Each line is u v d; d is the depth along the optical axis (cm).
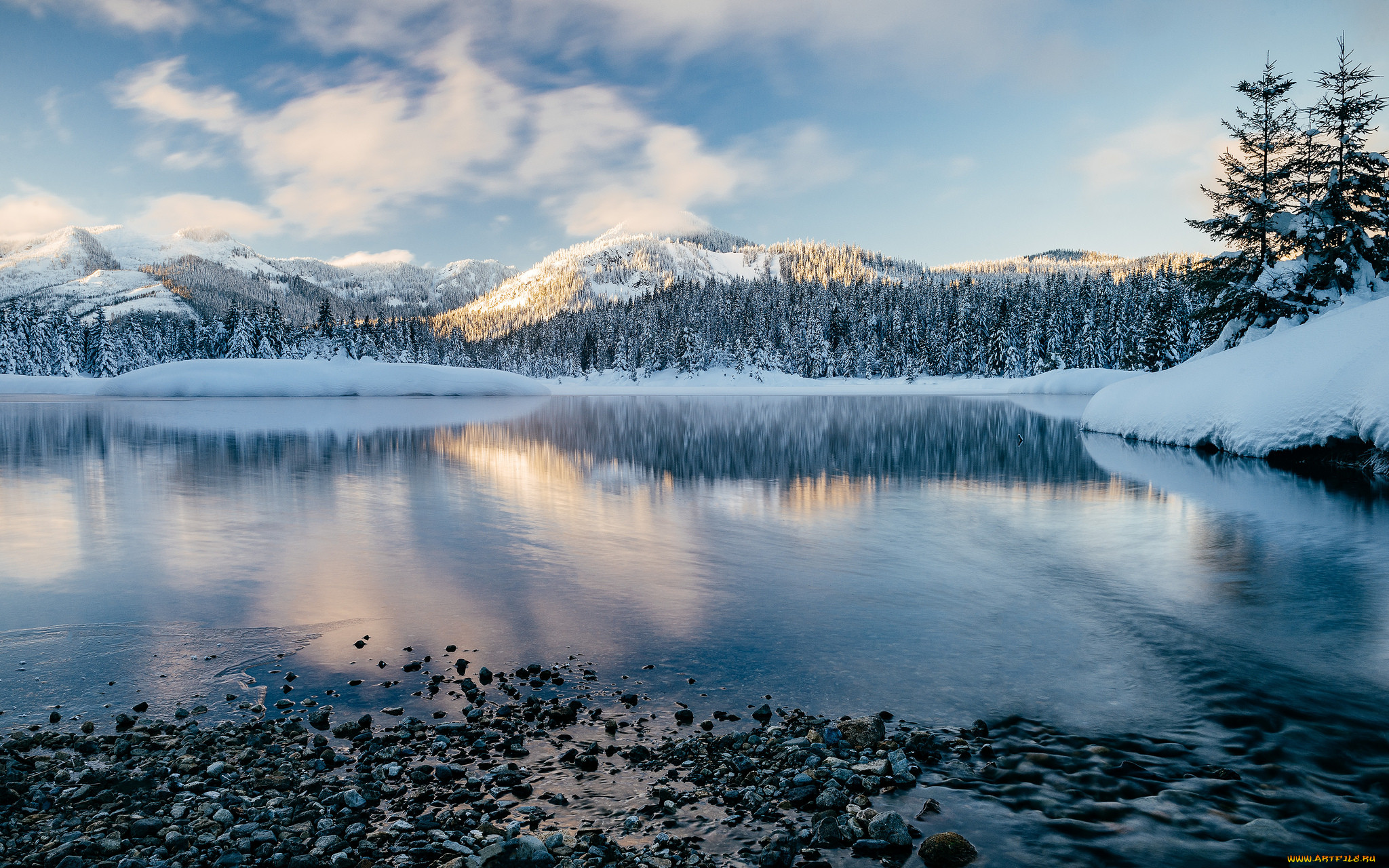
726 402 6131
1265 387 2003
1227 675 526
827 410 4778
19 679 522
